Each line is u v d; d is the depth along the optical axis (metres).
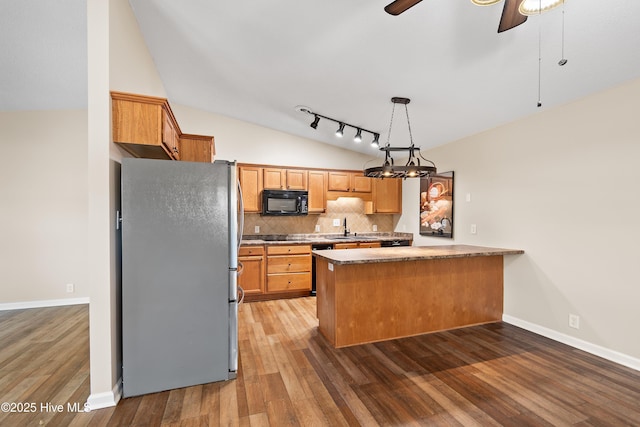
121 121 2.02
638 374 2.32
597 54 2.15
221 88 3.79
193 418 1.85
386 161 3.08
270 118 4.54
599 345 2.62
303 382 2.26
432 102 3.24
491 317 3.49
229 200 2.29
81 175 4.05
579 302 2.76
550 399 2.03
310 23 2.29
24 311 3.79
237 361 2.35
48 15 2.46
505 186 3.45
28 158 3.90
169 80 3.75
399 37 2.27
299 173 4.92
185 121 4.60
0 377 2.30
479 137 3.79
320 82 3.17
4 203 3.84
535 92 2.73
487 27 2.04
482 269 3.45
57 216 3.99
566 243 2.85
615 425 1.78
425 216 4.78
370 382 2.25
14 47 2.78
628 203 2.42
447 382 2.25
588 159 2.68
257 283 4.38
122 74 2.23
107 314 1.95
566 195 2.85
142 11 2.49
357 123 4.07
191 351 2.19
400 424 1.80
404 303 3.12
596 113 2.62
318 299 3.31
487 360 2.58
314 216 5.33
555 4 1.38
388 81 2.93
